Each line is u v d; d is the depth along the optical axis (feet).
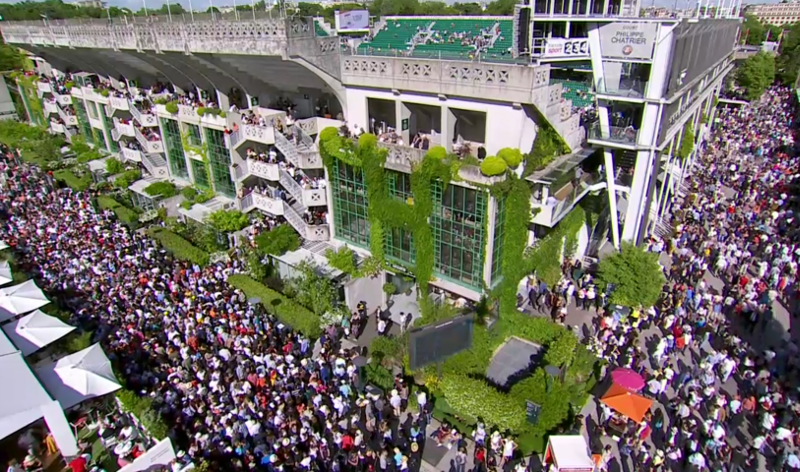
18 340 80.02
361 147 87.66
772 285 99.76
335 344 88.99
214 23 97.76
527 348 83.61
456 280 88.07
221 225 113.70
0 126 198.70
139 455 65.67
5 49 223.71
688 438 63.93
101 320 91.81
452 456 67.36
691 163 158.61
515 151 76.28
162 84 149.59
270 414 69.62
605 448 63.57
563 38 117.80
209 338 85.51
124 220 133.49
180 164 140.56
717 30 129.18
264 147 116.37
